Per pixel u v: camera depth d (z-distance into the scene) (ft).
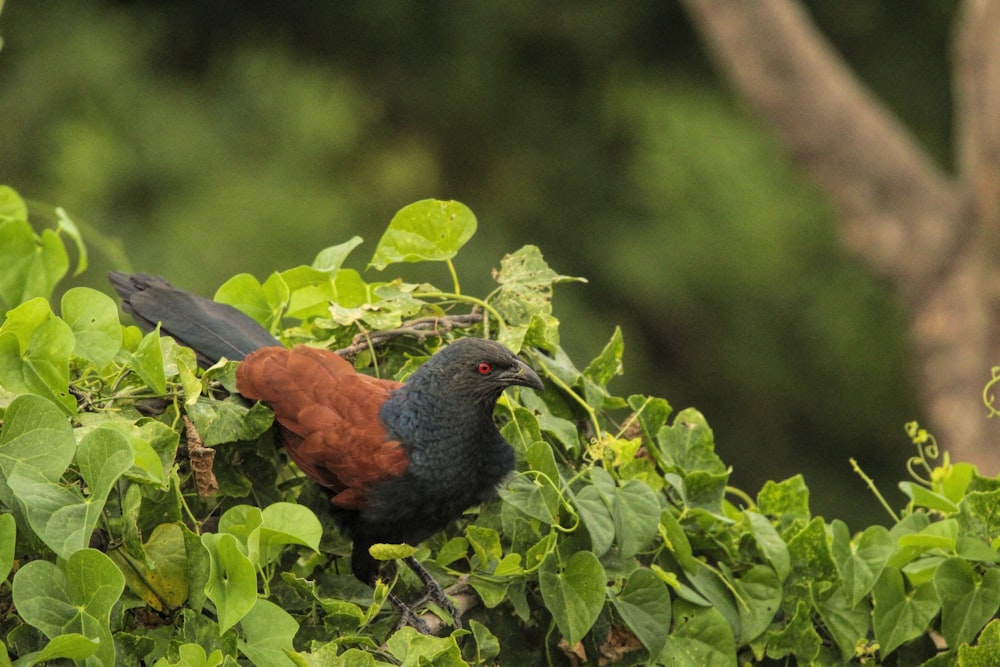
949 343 42.29
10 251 19.33
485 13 69.26
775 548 15.87
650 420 17.01
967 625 15.67
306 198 61.21
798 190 65.26
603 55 70.38
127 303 16.49
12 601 13.08
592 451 15.96
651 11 69.82
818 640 15.83
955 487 17.93
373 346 17.83
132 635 13.07
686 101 68.44
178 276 57.00
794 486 17.37
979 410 41.29
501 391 16.37
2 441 12.46
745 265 64.64
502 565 14.43
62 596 12.29
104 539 13.65
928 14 70.74
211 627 13.15
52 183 59.00
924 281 43.29
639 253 65.26
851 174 44.80
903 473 66.69
